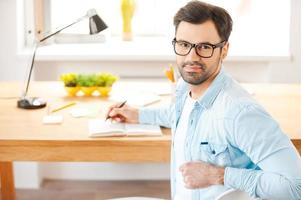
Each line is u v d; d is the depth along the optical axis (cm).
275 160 130
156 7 353
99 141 187
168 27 353
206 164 140
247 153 136
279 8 336
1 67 316
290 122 206
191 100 160
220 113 142
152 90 267
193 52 142
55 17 335
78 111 225
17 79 317
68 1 334
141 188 324
